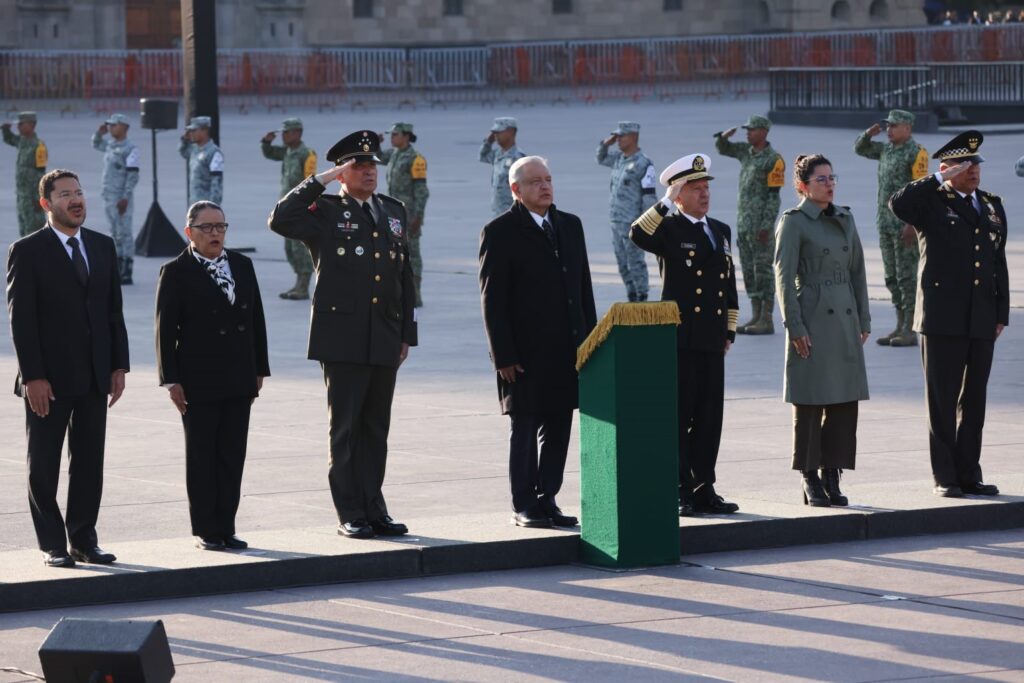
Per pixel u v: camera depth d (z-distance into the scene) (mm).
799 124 76562
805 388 14828
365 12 104875
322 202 13984
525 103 91000
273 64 87750
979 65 74812
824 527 14453
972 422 15445
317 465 17516
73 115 81188
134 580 12539
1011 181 51531
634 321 13359
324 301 13852
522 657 11016
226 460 13469
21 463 17781
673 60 96938
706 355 14602
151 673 9102
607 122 78125
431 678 10570
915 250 25422
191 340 13336
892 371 23266
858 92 76438
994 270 15445
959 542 14469
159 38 100750
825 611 12117
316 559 13055
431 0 106875
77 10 97188
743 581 13047
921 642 11297
